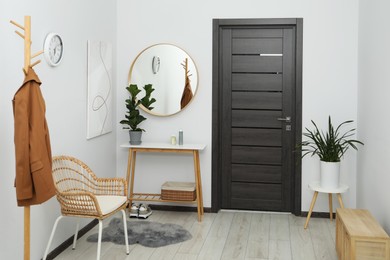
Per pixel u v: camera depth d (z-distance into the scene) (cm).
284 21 485
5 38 300
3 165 303
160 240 407
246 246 398
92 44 438
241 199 515
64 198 343
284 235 429
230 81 506
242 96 505
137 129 490
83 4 420
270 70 499
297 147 480
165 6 505
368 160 429
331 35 480
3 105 300
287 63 495
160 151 477
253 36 499
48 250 346
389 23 363
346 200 486
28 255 285
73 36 400
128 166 484
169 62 507
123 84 517
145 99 499
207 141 507
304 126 489
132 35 513
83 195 333
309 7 481
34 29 334
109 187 396
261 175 509
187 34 503
